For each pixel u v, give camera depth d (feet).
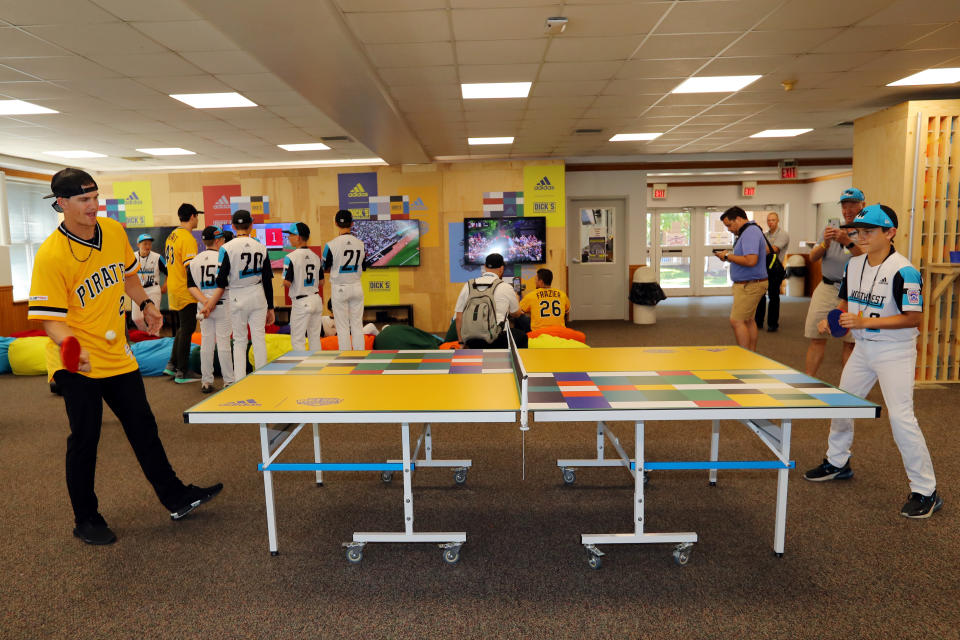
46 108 19.43
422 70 16.44
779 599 7.34
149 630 6.95
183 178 32.63
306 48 13.30
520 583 7.83
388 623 7.01
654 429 14.19
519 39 14.28
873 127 20.13
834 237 13.98
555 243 32.89
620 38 14.40
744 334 17.72
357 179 32.32
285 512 10.07
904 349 9.43
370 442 13.57
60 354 8.03
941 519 9.32
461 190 32.50
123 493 10.92
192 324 20.03
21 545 9.02
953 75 18.39
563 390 8.37
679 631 6.77
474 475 11.56
